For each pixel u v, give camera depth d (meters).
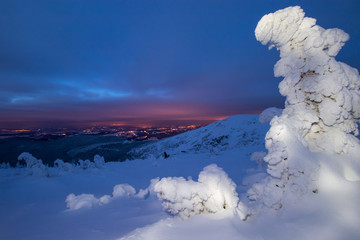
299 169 2.98
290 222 2.51
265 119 5.33
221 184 3.23
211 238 2.34
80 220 3.84
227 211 3.11
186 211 3.11
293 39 3.75
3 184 7.64
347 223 2.19
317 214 2.49
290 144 3.14
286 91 3.80
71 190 7.04
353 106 3.46
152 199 5.12
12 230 3.47
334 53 3.41
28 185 7.46
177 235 2.48
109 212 4.23
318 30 3.52
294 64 3.69
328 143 3.36
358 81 3.58
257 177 5.31
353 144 3.30
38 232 3.27
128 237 2.49
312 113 3.48
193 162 12.18
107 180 8.62
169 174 9.32
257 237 2.32
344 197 2.61
